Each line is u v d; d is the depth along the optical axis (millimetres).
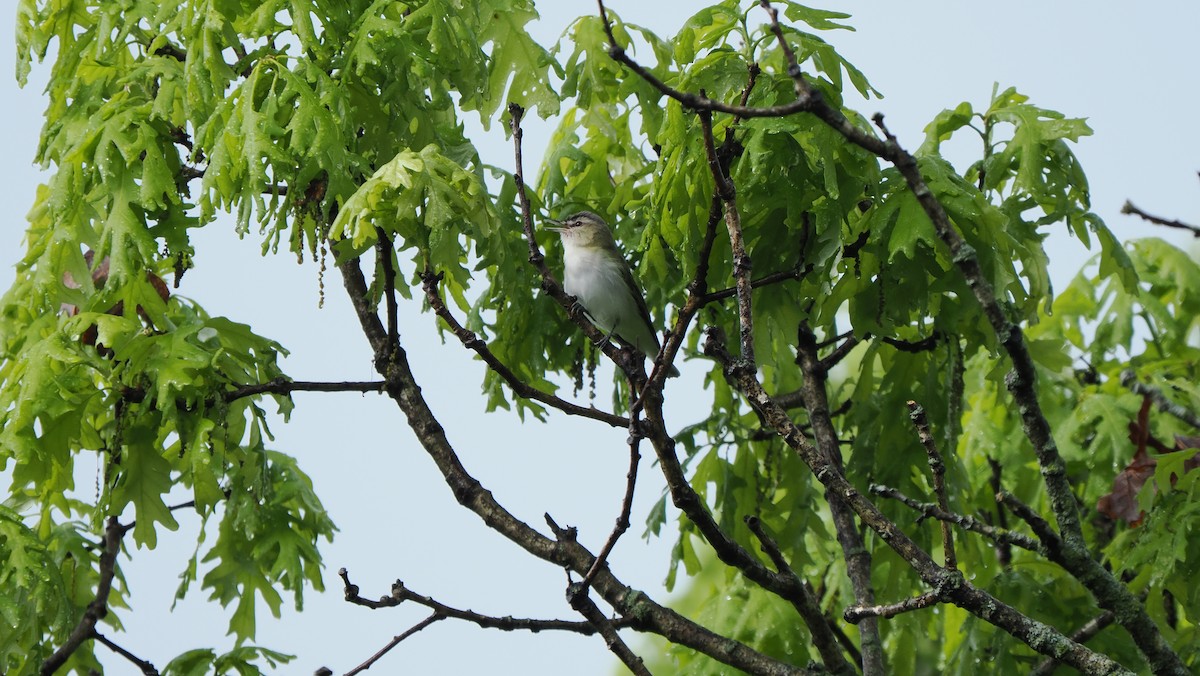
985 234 10000
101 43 11102
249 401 11500
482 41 11289
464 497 10414
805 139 9906
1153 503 11516
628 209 13617
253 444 11727
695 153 10211
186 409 10766
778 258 10789
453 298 12164
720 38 10547
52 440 10750
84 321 10688
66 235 10750
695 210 10414
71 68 11852
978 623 12312
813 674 9531
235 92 9969
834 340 12688
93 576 12969
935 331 11578
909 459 12156
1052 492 8109
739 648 9828
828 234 9891
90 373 11094
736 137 10070
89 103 11133
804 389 12438
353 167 10031
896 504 12188
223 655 12211
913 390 12203
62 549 12656
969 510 13148
